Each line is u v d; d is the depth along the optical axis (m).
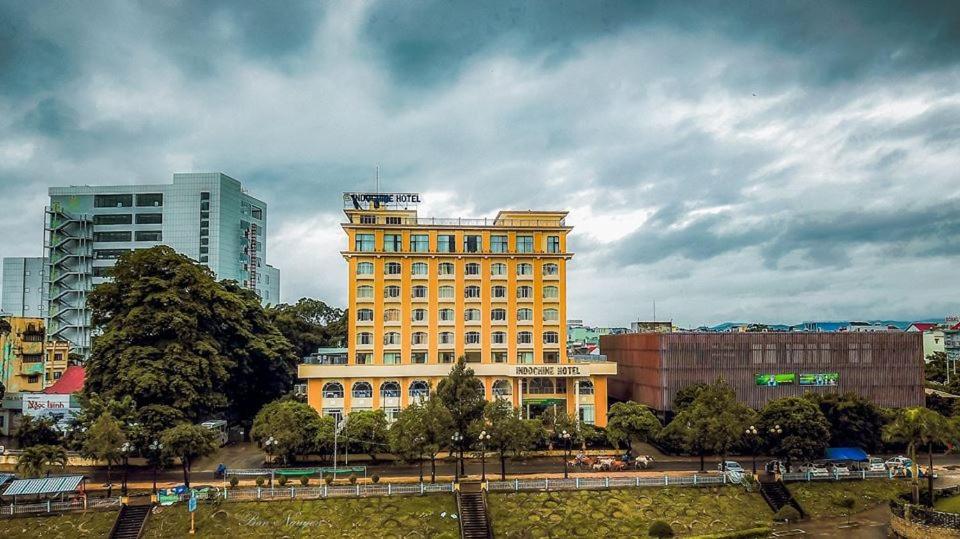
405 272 99.25
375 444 80.12
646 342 101.62
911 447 68.69
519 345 100.19
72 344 147.00
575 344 171.12
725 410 76.19
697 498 69.94
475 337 99.69
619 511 66.88
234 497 66.50
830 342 99.50
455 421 74.81
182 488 66.94
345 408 93.00
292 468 77.50
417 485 68.81
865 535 64.12
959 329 174.50
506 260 101.12
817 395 91.00
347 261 99.12
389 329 98.44
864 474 76.00
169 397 80.12
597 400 95.44
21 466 66.25
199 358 82.62
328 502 66.19
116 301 85.19
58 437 80.19
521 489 69.25
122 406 73.88
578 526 64.25
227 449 89.69
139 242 155.12
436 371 94.38
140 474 76.81
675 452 87.06
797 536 63.84
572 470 78.75
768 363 98.19
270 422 78.69
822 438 76.88
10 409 96.00
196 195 155.38
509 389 95.38
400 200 103.56
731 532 63.66
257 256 175.12
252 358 100.31
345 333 132.62
